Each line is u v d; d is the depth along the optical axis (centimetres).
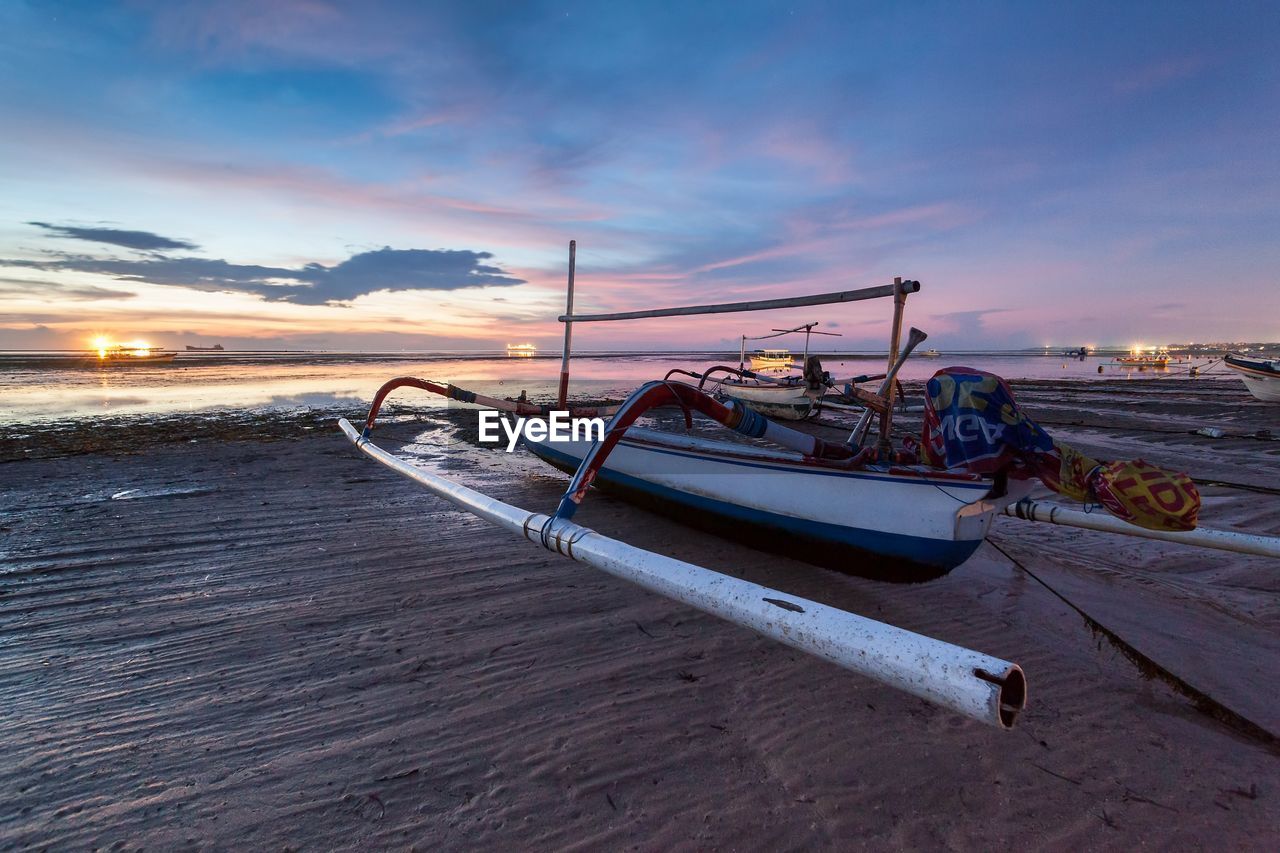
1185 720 242
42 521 499
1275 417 1289
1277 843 181
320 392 2017
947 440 283
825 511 352
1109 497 237
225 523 500
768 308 450
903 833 184
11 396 1736
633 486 517
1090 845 180
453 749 218
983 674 123
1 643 291
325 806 190
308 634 304
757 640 302
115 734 223
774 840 180
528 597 352
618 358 9388
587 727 231
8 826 179
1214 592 370
